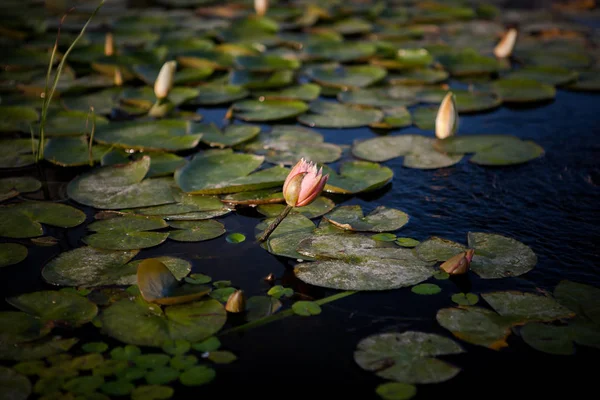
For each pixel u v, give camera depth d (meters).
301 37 6.16
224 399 1.80
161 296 2.19
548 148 3.72
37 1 7.39
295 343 2.04
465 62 5.33
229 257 2.52
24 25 5.96
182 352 1.96
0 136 3.72
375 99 4.47
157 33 6.12
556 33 6.41
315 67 5.16
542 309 2.19
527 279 2.40
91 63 5.13
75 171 3.29
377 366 1.92
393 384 1.85
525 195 3.13
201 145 3.67
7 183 3.09
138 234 2.63
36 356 1.93
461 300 2.25
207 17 7.02
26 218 2.73
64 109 4.10
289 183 2.42
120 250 2.51
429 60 5.29
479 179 3.31
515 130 4.02
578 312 2.17
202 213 2.83
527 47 5.92
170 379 1.85
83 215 2.78
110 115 4.10
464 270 2.40
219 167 3.19
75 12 6.89
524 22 6.89
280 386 1.86
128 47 5.44
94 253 2.49
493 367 1.94
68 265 2.40
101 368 1.88
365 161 3.47
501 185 3.24
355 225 2.76
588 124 4.11
